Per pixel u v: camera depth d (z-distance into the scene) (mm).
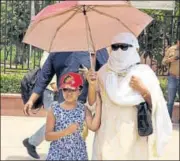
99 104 4035
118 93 3871
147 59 10133
